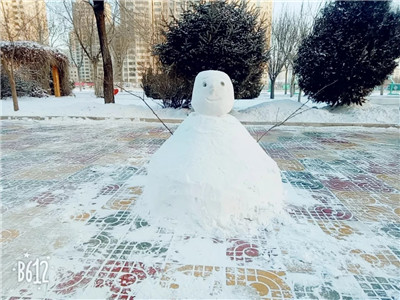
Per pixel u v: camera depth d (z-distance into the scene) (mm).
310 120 7977
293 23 15516
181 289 1583
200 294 1547
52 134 6441
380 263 1831
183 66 7988
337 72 7852
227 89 2588
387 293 1565
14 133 6504
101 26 9109
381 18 7320
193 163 2330
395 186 3271
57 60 15711
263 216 2348
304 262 1834
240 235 2152
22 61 13469
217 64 7637
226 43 7414
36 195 2920
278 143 5684
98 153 4734
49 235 2145
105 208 2615
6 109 9562
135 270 1742
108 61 9469
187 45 7605
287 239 2107
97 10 8906
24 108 9766
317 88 8398
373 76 7797
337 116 8180
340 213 2559
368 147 5363
